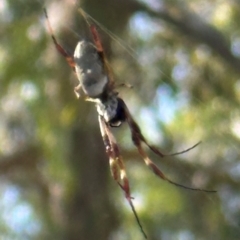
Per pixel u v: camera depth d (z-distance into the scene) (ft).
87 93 3.32
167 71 4.72
